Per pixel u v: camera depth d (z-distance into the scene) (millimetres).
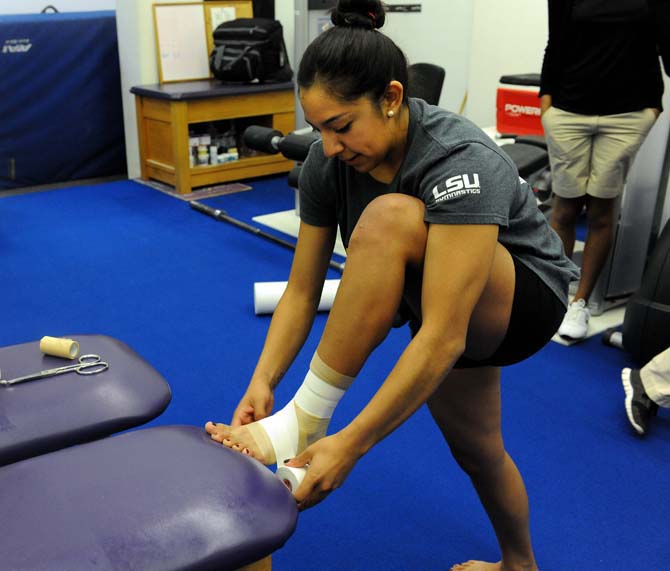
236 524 866
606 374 2389
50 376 1265
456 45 4484
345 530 1672
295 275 1274
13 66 4297
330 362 1038
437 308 967
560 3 2426
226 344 2557
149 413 1212
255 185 4680
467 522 1705
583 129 2492
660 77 2469
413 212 990
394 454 1949
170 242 3598
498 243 1098
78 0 5754
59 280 3111
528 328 1140
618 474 1882
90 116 4672
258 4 4914
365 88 948
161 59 4566
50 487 906
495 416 1281
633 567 1571
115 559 806
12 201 4270
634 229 2811
